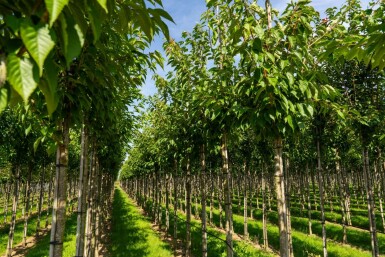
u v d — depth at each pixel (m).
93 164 9.86
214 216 24.67
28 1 1.18
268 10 4.05
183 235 17.45
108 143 10.69
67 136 3.34
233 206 29.03
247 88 4.02
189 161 11.23
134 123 11.43
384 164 16.14
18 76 1.06
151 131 13.96
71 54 1.14
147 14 1.70
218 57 6.63
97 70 2.92
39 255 12.80
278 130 4.19
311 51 4.16
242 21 3.91
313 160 19.83
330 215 22.89
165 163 16.25
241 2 3.97
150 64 5.12
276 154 4.32
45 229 20.19
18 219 24.09
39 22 1.08
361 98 8.73
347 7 4.46
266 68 3.50
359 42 2.07
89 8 1.26
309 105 3.95
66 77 2.84
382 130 8.63
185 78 8.01
